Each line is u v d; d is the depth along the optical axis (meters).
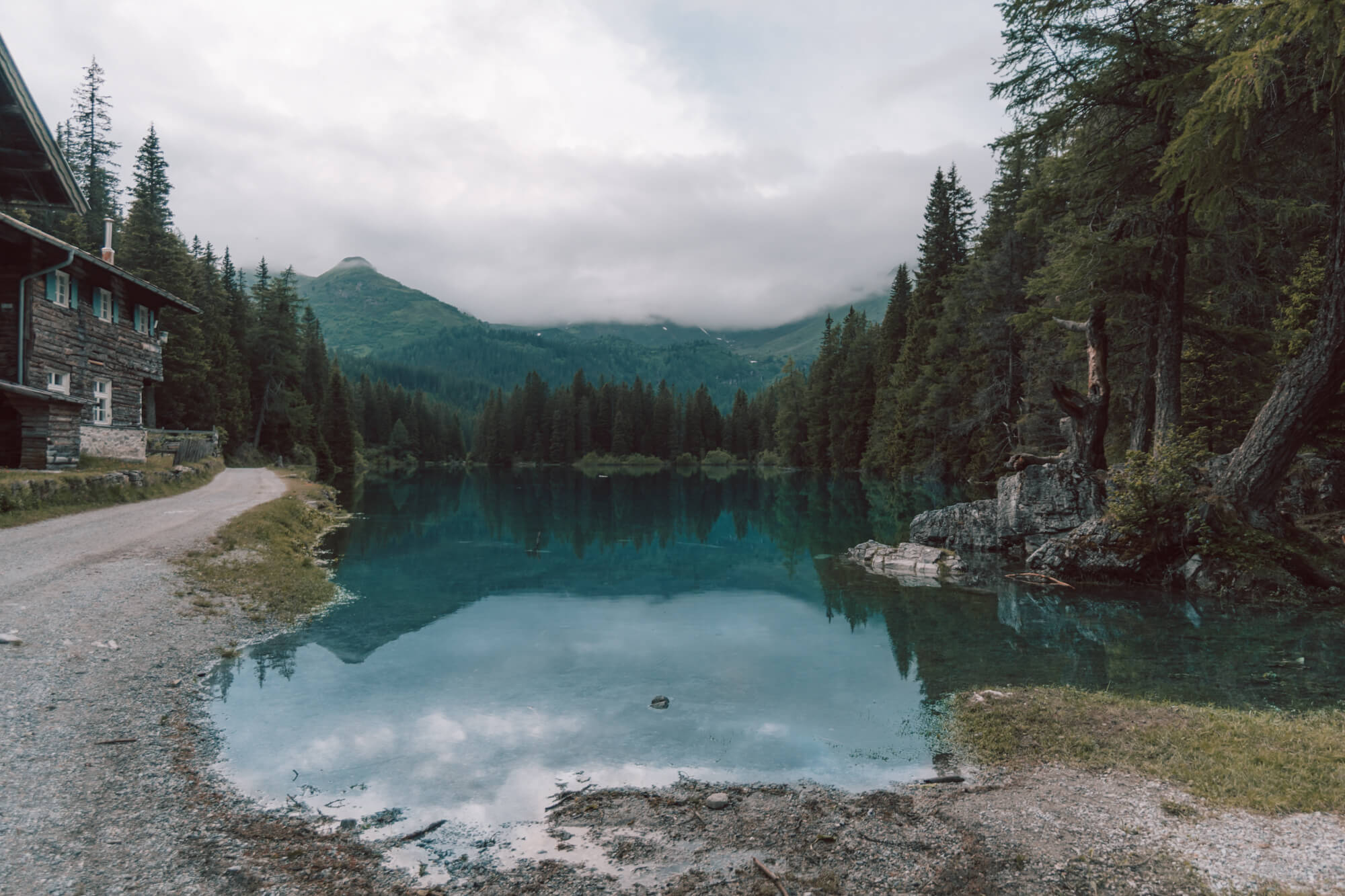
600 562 19.92
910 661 10.17
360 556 19.73
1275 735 6.44
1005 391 39.16
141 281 27.16
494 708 7.96
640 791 5.84
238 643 9.98
